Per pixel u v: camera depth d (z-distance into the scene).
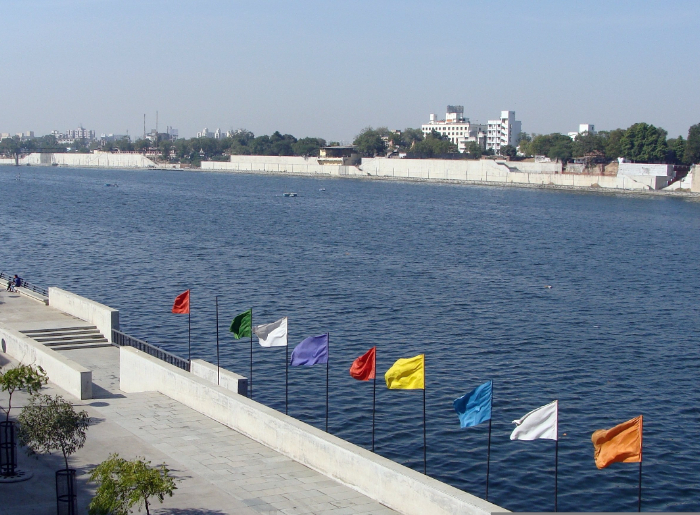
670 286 118.75
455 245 162.88
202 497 36.31
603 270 133.50
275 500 36.31
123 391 56.66
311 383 65.94
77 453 41.53
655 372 71.44
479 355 75.62
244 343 78.44
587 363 73.75
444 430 56.03
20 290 84.62
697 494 47.41
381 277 118.69
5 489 36.78
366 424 56.94
